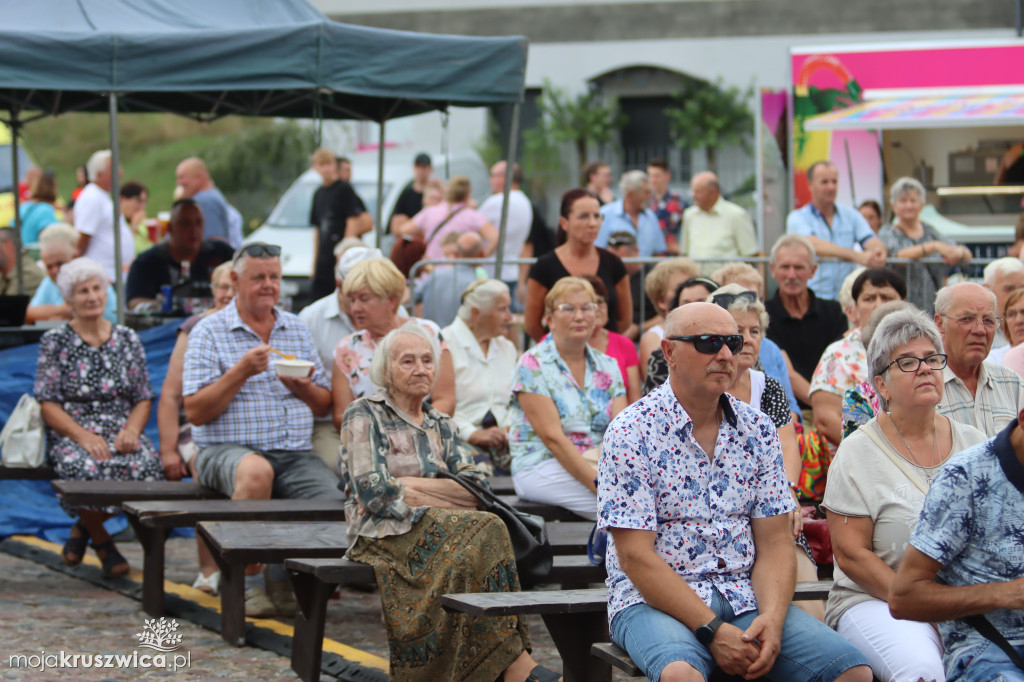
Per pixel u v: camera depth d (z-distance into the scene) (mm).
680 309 4309
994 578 3824
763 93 13023
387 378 5594
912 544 3855
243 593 6055
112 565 7484
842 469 4598
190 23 8992
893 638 4379
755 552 4383
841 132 13172
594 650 4418
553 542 5789
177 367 7535
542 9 25062
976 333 5426
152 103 11141
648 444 4277
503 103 10094
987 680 3758
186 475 7762
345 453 5469
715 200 12438
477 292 8102
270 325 7203
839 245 10953
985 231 13562
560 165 24453
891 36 23781
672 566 4297
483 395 8117
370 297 7031
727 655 4090
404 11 25516
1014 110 12273
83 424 7523
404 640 5039
